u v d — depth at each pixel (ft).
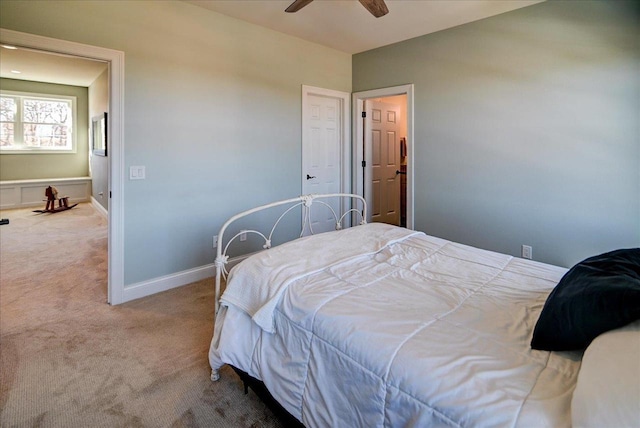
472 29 11.07
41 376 6.22
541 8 9.70
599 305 3.09
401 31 11.96
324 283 5.06
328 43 13.29
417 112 12.63
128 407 5.51
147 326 8.11
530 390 2.89
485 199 11.20
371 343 3.64
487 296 4.73
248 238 12.08
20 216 20.58
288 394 4.40
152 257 9.87
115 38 8.70
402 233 8.00
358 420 3.59
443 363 3.23
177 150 10.08
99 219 20.08
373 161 15.93
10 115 23.26
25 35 7.47
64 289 10.19
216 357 5.80
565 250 9.75
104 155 19.88
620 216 8.86
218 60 10.73
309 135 13.94
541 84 9.84
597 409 2.31
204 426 5.17
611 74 8.76
